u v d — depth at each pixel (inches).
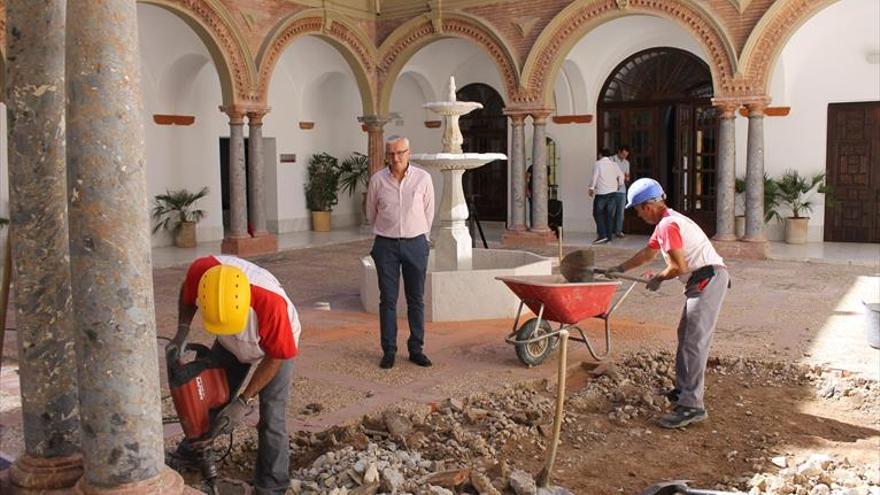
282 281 450.9
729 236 530.0
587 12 564.1
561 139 695.7
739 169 624.7
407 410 211.0
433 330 313.9
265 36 570.6
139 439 121.6
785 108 593.0
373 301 350.9
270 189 714.8
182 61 615.2
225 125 674.8
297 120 727.7
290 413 209.2
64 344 137.6
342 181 761.6
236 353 147.4
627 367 258.8
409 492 155.3
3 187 519.5
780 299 375.9
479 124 753.0
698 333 208.5
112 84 116.7
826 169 588.7
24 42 134.0
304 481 162.7
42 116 134.6
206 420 141.3
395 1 638.5
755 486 170.1
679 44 630.5
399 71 650.8
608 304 255.8
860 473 177.2
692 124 642.8
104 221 117.3
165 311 364.5
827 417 218.2
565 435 203.9
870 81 566.9
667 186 663.1
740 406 227.1
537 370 255.1
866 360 263.9
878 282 421.4
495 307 334.6
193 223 625.6
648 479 178.9
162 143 621.6
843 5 540.1
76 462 137.9
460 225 359.6
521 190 612.1
